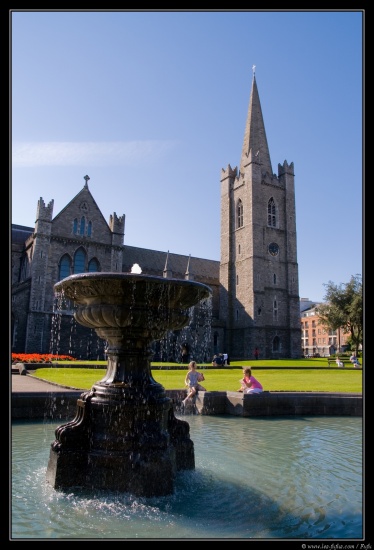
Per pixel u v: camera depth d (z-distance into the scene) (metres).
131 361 7.65
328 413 14.91
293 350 63.34
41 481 7.13
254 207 64.38
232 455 9.23
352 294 63.38
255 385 15.10
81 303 7.94
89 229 52.50
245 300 62.88
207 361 59.62
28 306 47.66
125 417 7.06
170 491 6.71
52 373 26.38
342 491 6.93
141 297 7.16
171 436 7.92
